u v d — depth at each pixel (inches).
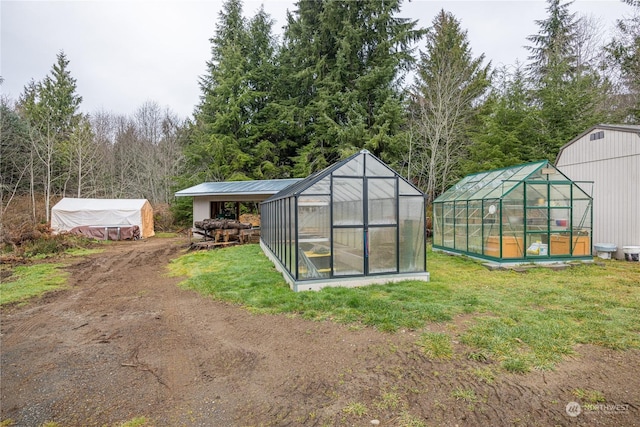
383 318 210.4
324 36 912.9
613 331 189.2
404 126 853.2
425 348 171.6
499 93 818.8
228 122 991.0
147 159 1249.4
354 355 167.5
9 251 536.7
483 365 154.5
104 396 138.7
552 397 129.8
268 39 1104.8
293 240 291.3
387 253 305.4
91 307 266.1
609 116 691.4
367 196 300.2
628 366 152.3
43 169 983.6
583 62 810.2
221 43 1105.4
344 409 125.3
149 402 134.0
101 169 1143.6
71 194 1139.9
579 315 216.1
